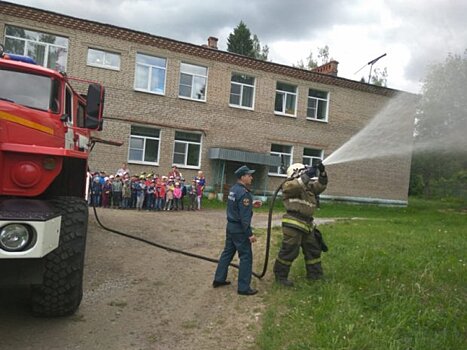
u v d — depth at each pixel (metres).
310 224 5.82
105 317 4.73
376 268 6.24
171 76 19.84
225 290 5.72
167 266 6.87
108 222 10.71
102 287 5.70
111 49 18.52
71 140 5.86
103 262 6.87
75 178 5.83
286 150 23.22
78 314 4.76
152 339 4.25
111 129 18.61
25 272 4.02
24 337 4.14
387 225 12.56
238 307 5.11
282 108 23.09
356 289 5.43
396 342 3.97
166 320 4.72
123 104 18.81
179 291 5.68
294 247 5.72
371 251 7.32
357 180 24.78
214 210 17.02
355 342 3.93
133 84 19.00
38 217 3.81
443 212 21.52
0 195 4.33
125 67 18.81
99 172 16.69
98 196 15.07
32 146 4.39
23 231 3.76
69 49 17.73
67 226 4.57
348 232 10.07
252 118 21.91
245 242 5.61
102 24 18.19
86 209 4.83
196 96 20.66
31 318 4.57
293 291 5.49
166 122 19.73
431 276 5.79
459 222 14.58
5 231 3.71
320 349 3.86
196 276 6.37
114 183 15.20
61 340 4.13
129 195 15.25
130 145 19.14
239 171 5.74
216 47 22.69
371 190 25.19
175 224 11.30
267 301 5.26
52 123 5.04
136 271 6.50
